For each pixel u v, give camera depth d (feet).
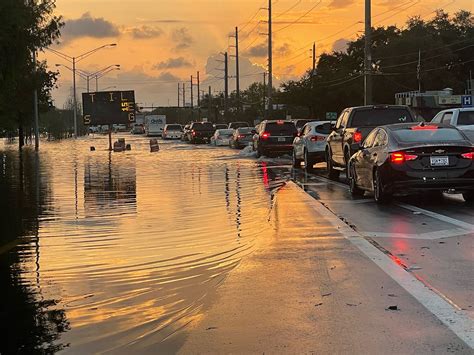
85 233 36.73
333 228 35.29
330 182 64.03
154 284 25.00
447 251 28.35
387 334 17.57
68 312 21.45
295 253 28.71
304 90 271.90
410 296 21.25
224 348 16.97
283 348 16.78
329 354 16.22
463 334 17.42
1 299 23.13
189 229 37.55
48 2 110.52
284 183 63.72
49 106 176.76
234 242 33.30
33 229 38.32
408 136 44.14
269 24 206.39
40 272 27.30
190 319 19.97
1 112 132.67
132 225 39.37
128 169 86.74
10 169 90.43
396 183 42.39
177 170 83.30
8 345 18.21
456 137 43.98
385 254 27.96
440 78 268.21
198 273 26.66
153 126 303.27
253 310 20.29
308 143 79.36
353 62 295.48
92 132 394.11
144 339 18.49
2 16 64.80
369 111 62.64
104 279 25.96
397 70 266.36
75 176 76.95
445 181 41.50
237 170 82.17
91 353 17.47
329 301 20.97
